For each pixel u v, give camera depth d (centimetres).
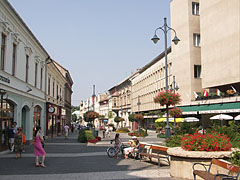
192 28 3659
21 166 1154
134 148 1375
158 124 4100
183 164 862
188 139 902
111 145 2300
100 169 1066
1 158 1427
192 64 3606
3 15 1641
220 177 680
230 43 2820
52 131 3659
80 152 1722
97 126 11381
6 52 1708
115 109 8306
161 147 1168
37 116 2777
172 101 1516
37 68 2683
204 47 3222
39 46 2617
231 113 2888
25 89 2172
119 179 864
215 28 3042
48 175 943
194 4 3722
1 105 1645
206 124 3369
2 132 1688
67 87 5981
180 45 3812
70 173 980
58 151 1788
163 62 4494
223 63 2914
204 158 822
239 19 2708
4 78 1636
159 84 4719
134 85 6581
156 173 966
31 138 2411
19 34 1989
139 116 4238
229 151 851
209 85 3130
